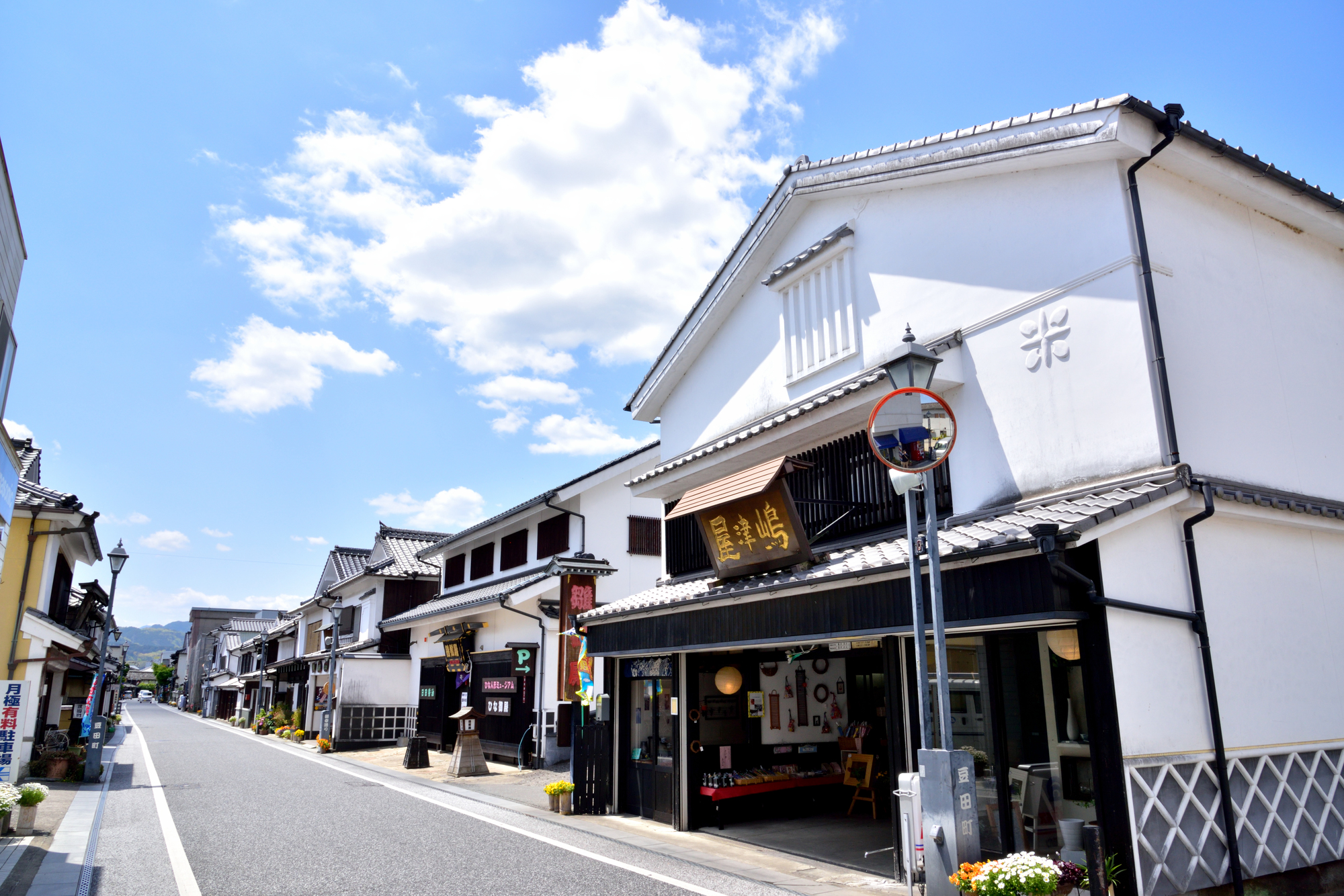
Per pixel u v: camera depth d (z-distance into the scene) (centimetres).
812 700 1215
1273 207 857
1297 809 682
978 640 707
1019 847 655
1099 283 750
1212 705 634
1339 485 834
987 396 837
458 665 2217
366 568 2930
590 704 1264
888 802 1109
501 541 2356
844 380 1030
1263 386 793
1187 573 657
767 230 1180
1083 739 621
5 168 741
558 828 1076
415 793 1452
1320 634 743
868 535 916
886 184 989
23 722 1588
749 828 1043
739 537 956
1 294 803
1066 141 757
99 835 1027
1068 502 691
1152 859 571
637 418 1523
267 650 4538
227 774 1766
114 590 1719
